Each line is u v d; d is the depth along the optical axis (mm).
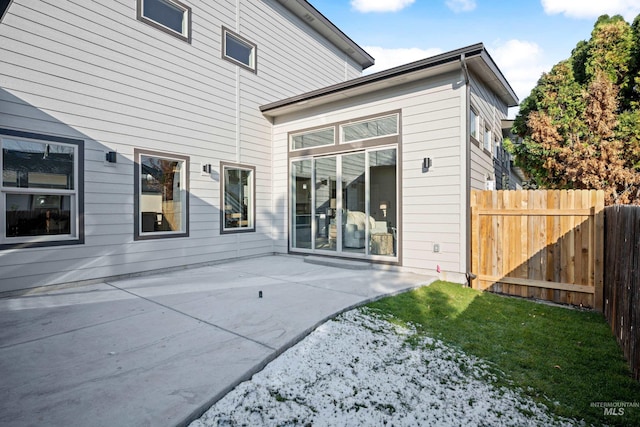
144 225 5969
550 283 4961
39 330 3328
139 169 5855
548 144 7543
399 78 5957
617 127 7047
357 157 6918
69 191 5027
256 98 8133
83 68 5172
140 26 5891
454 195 5652
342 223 7141
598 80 7199
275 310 3938
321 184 7543
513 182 14375
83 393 2240
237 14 7699
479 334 3549
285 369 2723
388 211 6438
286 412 2201
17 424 1926
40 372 2518
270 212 8461
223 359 2727
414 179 6070
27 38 4621
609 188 6891
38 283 4723
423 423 2145
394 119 6375
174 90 6406
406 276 5867
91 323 3525
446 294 4953
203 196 6906
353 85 6402
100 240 5352
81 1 5156
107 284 5230
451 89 5695
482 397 2436
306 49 9898
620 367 2883
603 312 4398
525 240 5184
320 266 6836
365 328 3592
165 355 2799
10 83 4473
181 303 4223
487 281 5453
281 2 8969
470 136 5734
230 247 7434
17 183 4562
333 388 2494
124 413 2037
